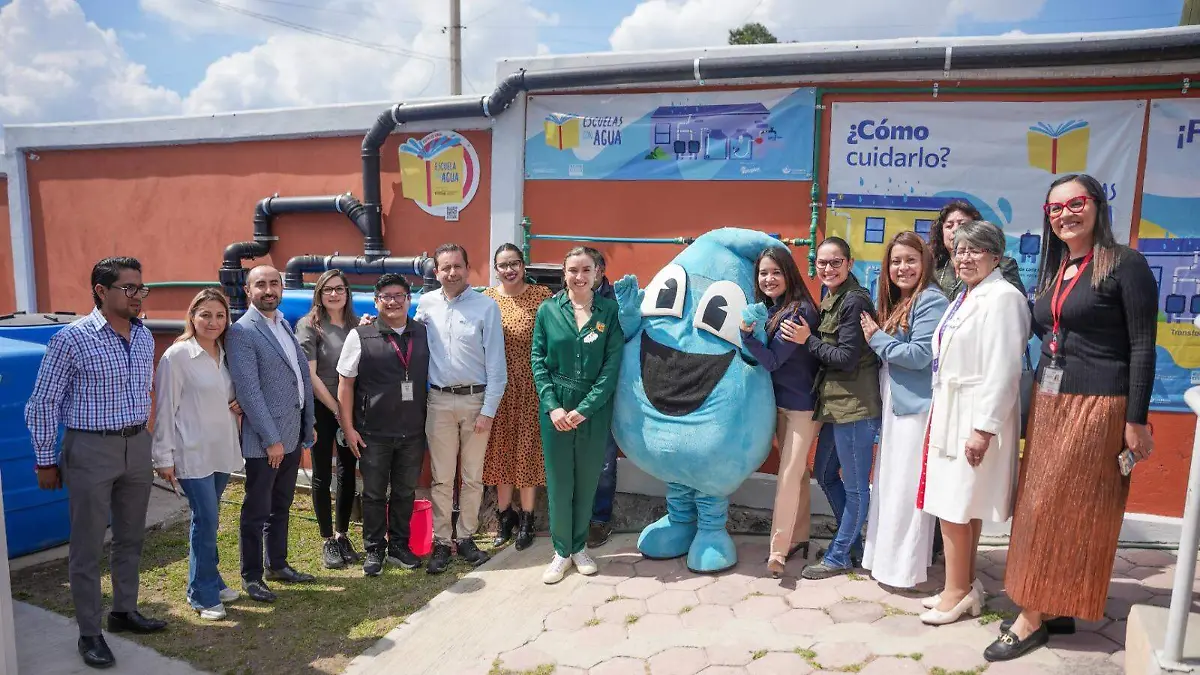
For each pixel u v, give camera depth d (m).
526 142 5.82
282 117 6.73
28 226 8.04
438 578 4.61
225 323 4.01
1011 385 3.31
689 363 4.22
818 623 3.75
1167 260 4.69
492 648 3.76
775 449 5.27
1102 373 3.08
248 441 4.17
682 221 5.52
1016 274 3.92
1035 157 4.82
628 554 4.79
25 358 4.92
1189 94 4.57
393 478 4.75
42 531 5.09
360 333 4.57
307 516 5.70
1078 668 3.18
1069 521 3.14
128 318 3.67
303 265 6.71
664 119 5.49
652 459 4.29
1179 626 2.62
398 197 6.39
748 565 4.48
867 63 4.81
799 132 5.20
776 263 4.13
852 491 4.14
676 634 3.75
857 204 5.14
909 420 3.79
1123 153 4.70
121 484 3.77
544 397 4.36
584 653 3.65
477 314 4.72
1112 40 4.43
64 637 3.96
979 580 4.02
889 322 3.92
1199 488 2.57
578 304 4.41
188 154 7.26
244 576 4.34
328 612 4.21
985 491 3.42
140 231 7.57
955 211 4.12
